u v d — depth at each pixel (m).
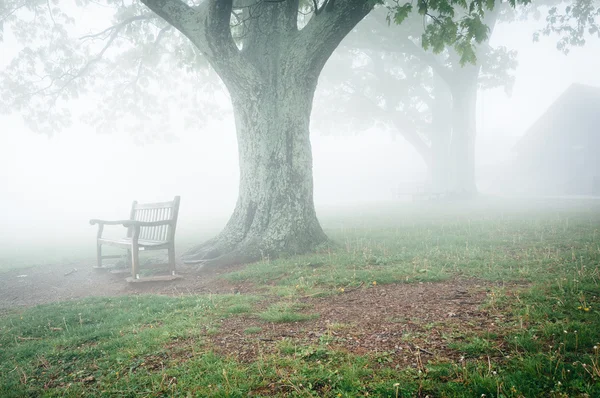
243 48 10.26
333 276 6.28
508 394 2.31
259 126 9.63
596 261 5.76
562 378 2.44
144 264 9.32
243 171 9.92
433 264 6.66
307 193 9.60
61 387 3.02
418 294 4.98
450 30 7.52
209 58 9.41
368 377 2.74
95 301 6.11
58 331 4.69
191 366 3.11
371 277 5.98
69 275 9.33
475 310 4.08
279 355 3.19
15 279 9.22
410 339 3.40
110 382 3.01
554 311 3.68
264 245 8.99
